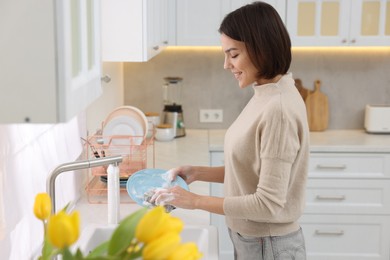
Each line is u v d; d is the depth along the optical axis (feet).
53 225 2.98
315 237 12.48
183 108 14.11
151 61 13.99
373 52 13.75
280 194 6.18
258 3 6.52
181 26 12.59
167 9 12.42
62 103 3.56
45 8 3.47
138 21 9.00
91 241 6.75
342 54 13.76
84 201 8.29
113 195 7.14
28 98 3.55
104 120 10.42
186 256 3.03
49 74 3.53
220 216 12.14
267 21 6.36
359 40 12.55
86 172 9.08
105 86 11.39
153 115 13.17
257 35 6.35
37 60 3.52
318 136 13.17
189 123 14.17
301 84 13.87
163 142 12.82
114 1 8.97
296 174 6.61
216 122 14.17
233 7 12.50
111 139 8.85
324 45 12.59
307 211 12.37
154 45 10.16
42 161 6.80
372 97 13.89
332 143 12.36
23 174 6.11
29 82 3.54
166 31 12.26
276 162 6.14
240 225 6.89
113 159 6.24
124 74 14.03
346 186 12.26
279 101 6.22
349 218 12.39
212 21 12.57
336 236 12.46
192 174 7.89
